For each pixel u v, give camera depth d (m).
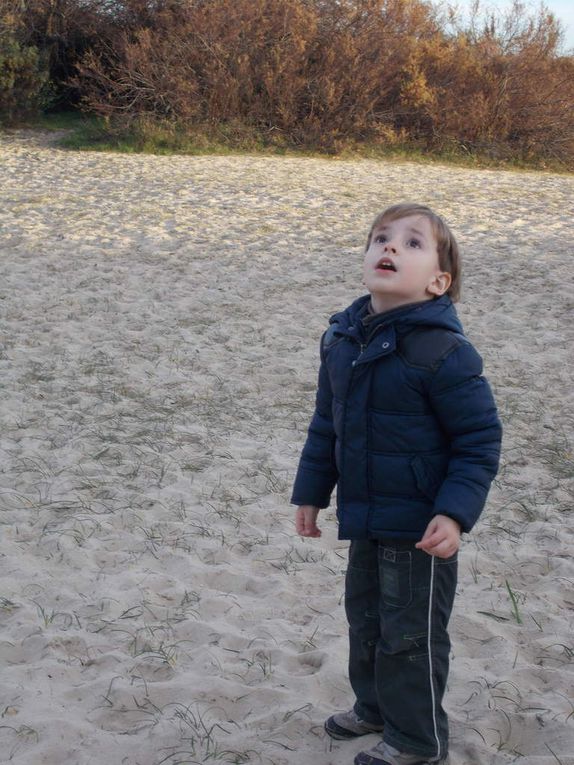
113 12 23.59
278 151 21.20
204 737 2.76
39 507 4.57
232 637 3.38
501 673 3.14
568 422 5.93
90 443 5.45
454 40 24.33
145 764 2.66
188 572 3.95
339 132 22.38
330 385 2.50
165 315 8.42
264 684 3.07
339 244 11.50
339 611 3.62
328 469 2.61
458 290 2.48
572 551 4.18
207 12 22.55
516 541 4.28
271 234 11.91
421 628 2.39
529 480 4.99
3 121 21.94
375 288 2.33
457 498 2.25
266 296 9.18
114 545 4.21
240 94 21.94
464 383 2.29
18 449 5.34
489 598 3.72
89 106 21.66
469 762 2.66
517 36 24.19
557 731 2.79
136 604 3.64
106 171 16.95
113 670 3.16
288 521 4.51
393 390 2.32
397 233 2.36
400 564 2.38
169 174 16.75
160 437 5.58
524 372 6.95
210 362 7.14
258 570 4.03
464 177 18.72
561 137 23.34
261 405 6.22
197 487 4.87
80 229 11.84
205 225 12.28
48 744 2.73
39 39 23.48
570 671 3.19
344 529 2.40
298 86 22.02
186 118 21.55
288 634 3.43
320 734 2.78
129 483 4.91
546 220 13.45
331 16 23.36
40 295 8.95
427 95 22.56
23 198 13.92
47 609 3.62
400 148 22.36
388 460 2.34
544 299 9.11
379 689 2.47
